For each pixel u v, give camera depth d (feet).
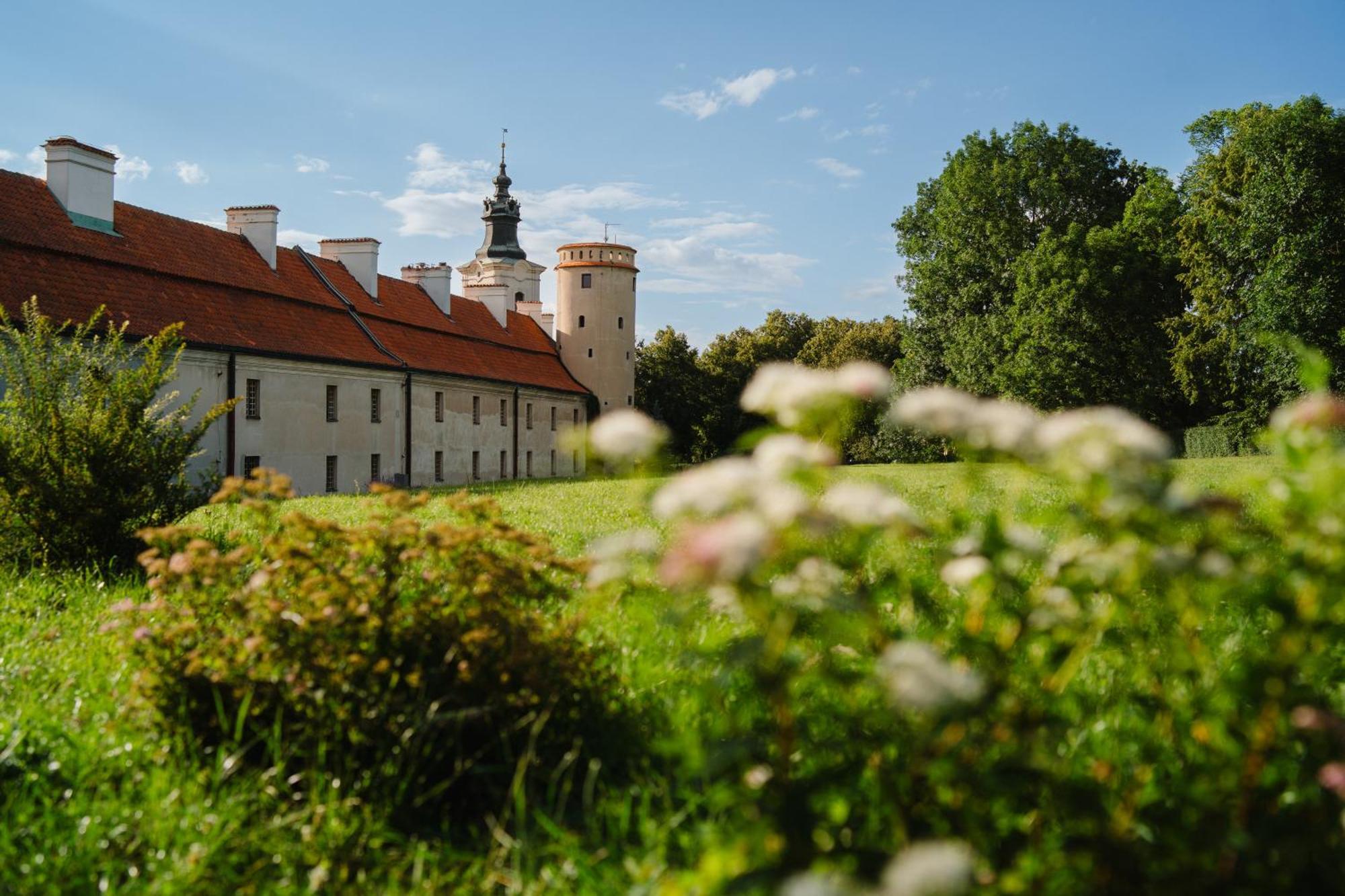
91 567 32.09
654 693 14.71
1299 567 7.91
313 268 146.00
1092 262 140.36
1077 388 140.87
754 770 8.94
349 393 132.77
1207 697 9.68
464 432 167.43
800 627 9.76
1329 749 8.03
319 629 13.03
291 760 12.89
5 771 13.51
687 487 7.59
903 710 7.32
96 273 101.14
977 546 9.26
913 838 7.90
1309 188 116.47
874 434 174.29
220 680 13.44
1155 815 8.91
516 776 11.89
